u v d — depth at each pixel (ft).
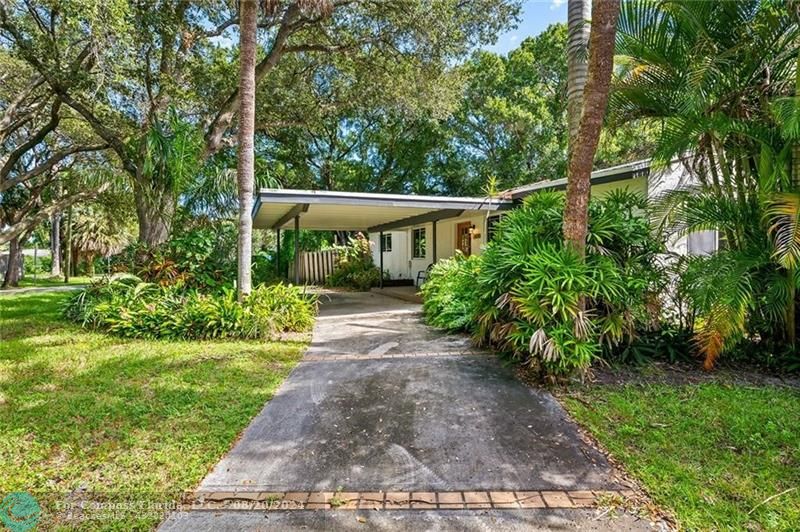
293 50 39.83
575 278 13.70
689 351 16.62
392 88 44.27
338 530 7.39
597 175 24.89
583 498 8.18
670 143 15.35
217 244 28.63
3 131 37.58
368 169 74.38
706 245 25.26
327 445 10.34
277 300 23.27
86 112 32.58
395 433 10.94
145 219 32.30
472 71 60.18
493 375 15.38
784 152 14.23
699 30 15.06
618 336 15.21
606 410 12.10
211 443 10.40
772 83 15.40
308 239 67.51
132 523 7.55
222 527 7.46
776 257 13.71
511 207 32.76
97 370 15.87
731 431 10.67
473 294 19.49
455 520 7.61
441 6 36.11
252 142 21.86
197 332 21.17
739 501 7.92
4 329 23.18
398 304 35.40
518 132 60.95
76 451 10.02
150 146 28.14
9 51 32.53
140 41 28.99
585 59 17.79
